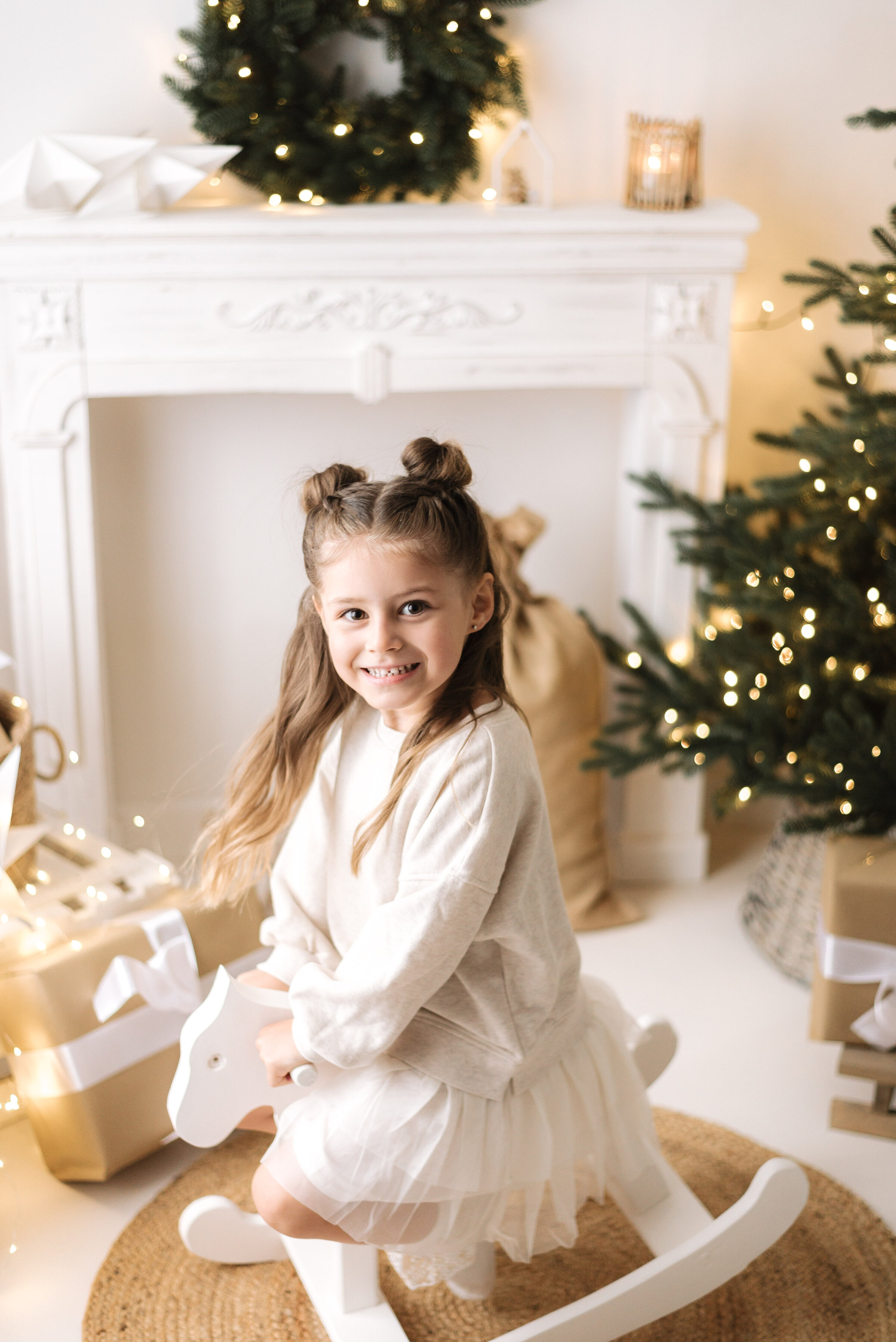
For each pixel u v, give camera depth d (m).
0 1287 1.46
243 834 1.34
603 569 2.44
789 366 2.29
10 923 1.53
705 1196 1.58
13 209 1.85
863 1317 1.42
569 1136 1.29
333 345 1.99
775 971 2.08
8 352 1.94
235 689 2.42
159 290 1.93
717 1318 1.42
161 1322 1.41
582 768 2.09
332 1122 1.20
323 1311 1.32
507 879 1.19
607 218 1.96
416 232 1.93
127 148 1.86
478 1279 1.38
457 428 2.31
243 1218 1.47
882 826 1.79
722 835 2.53
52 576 2.05
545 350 2.03
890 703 1.91
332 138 1.98
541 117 2.11
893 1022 1.66
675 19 2.07
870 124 1.79
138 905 1.67
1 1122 1.71
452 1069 1.21
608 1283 1.47
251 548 2.33
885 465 1.84
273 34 1.93
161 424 2.23
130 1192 1.61
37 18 1.96
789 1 2.08
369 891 1.24
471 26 2.00
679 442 2.11
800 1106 1.76
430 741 1.16
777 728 1.95
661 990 2.02
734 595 1.99
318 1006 1.15
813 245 2.22
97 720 2.14
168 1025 1.61
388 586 1.10
